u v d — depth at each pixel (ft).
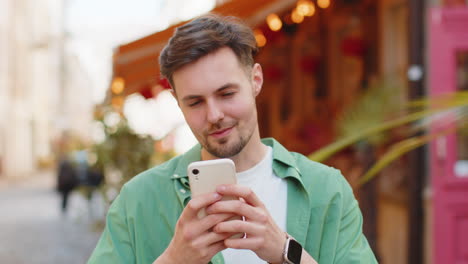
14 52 93.56
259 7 12.80
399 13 17.60
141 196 4.98
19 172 93.30
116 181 20.08
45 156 119.24
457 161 13.48
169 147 19.21
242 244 4.20
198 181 4.33
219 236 4.25
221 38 4.38
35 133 109.50
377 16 18.75
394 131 13.51
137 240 4.89
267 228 4.25
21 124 95.20
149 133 19.72
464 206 13.50
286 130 26.12
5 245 26.30
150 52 12.97
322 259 4.88
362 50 19.47
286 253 4.28
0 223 33.63
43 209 41.57
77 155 30.89
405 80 15.53
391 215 17.25
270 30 16.52
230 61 4.43
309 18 22.62
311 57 24.20
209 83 4.36
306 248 4.88
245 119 4.54
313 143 20.18
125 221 4.98
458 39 13.51
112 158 19.49
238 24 4.60
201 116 4.51
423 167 14.35
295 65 26.63
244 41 4.51
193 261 4.27
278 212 4.94
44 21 115.75
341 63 22.09
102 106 19.43
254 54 4.85
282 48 27.12
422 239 14.34
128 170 19.57
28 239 27.89
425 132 13.35
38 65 116.16
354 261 4.85
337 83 22.36
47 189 63.41
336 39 22.52
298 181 4.96
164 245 4.89
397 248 16.63
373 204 13.74
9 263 22.39
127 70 13.97
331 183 5.01
